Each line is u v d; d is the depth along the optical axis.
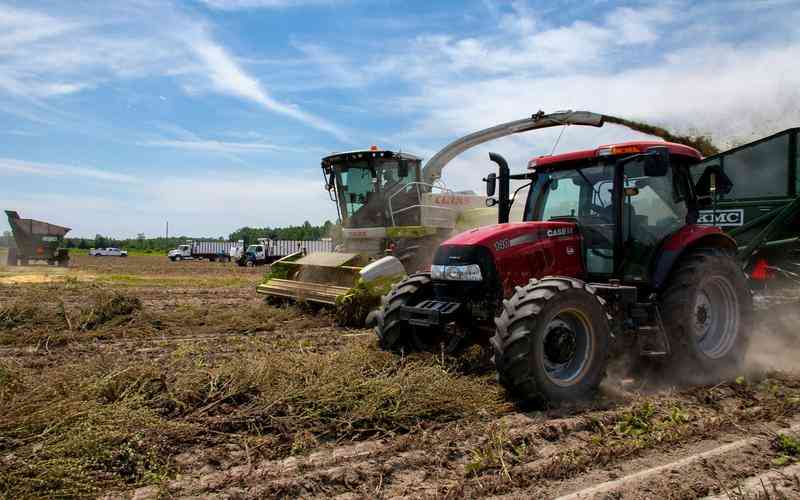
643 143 5.27
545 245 5.25
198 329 8.05
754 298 6.68
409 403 4.18
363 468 3.34
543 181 5.93
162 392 4.39
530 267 5.14
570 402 4.49
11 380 4.21
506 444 3.67
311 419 3.99
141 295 13.07
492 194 6.08
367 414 4.02
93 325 8.21
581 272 5.43
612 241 5.29
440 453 3.56
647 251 5.29
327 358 5.13
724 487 3.12
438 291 5.46
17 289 13.51
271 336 7.52
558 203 5.77
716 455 3.54
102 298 8.91
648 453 3.61
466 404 4.32
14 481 3.00
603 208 5.43
